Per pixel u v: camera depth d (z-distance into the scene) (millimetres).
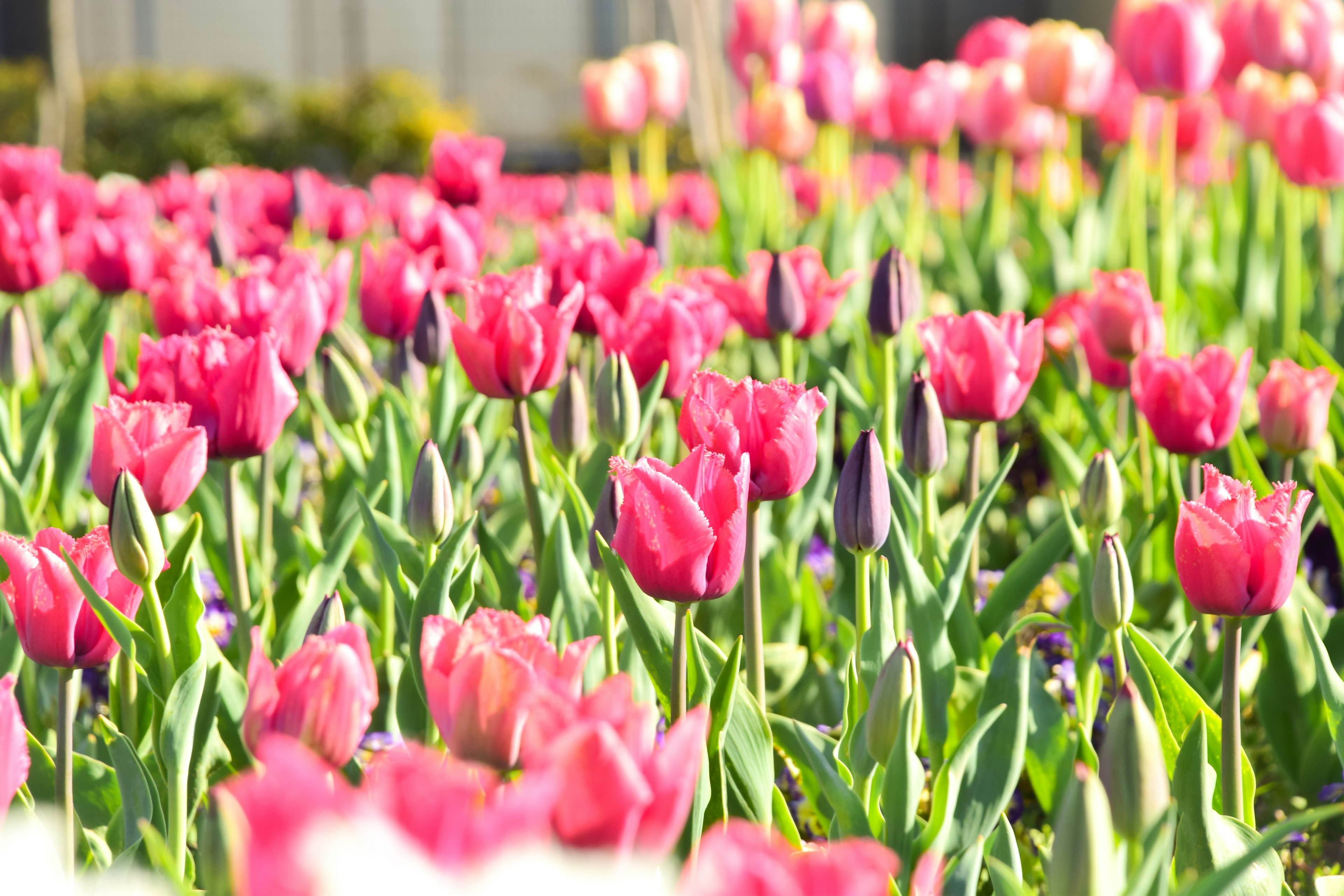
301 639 1710
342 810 991
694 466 1511
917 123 3479
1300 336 2410
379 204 3789
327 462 2131
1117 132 4207
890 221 3842
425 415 2078
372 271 2023
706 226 4379
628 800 1308
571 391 1770
